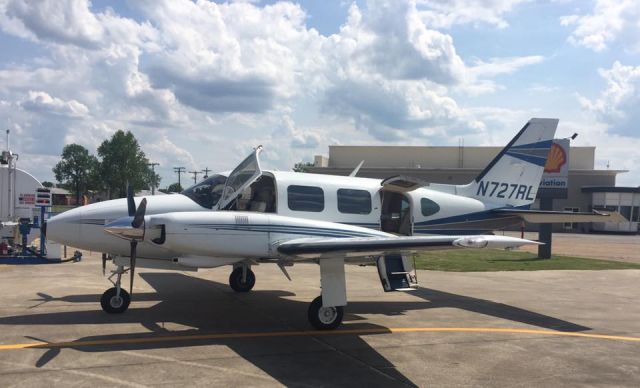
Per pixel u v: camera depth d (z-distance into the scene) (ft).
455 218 32.65
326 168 145.59
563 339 22.77
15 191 51.03
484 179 35.14
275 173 27.73
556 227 148.25
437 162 153.58
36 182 51.83
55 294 29.91
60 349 18.92
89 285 33.24
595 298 34.01
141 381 15.78
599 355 20.33
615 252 76.79
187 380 16.02
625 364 19.16
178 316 25.14
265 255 22.75
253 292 32.89
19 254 46.24
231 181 25.90
